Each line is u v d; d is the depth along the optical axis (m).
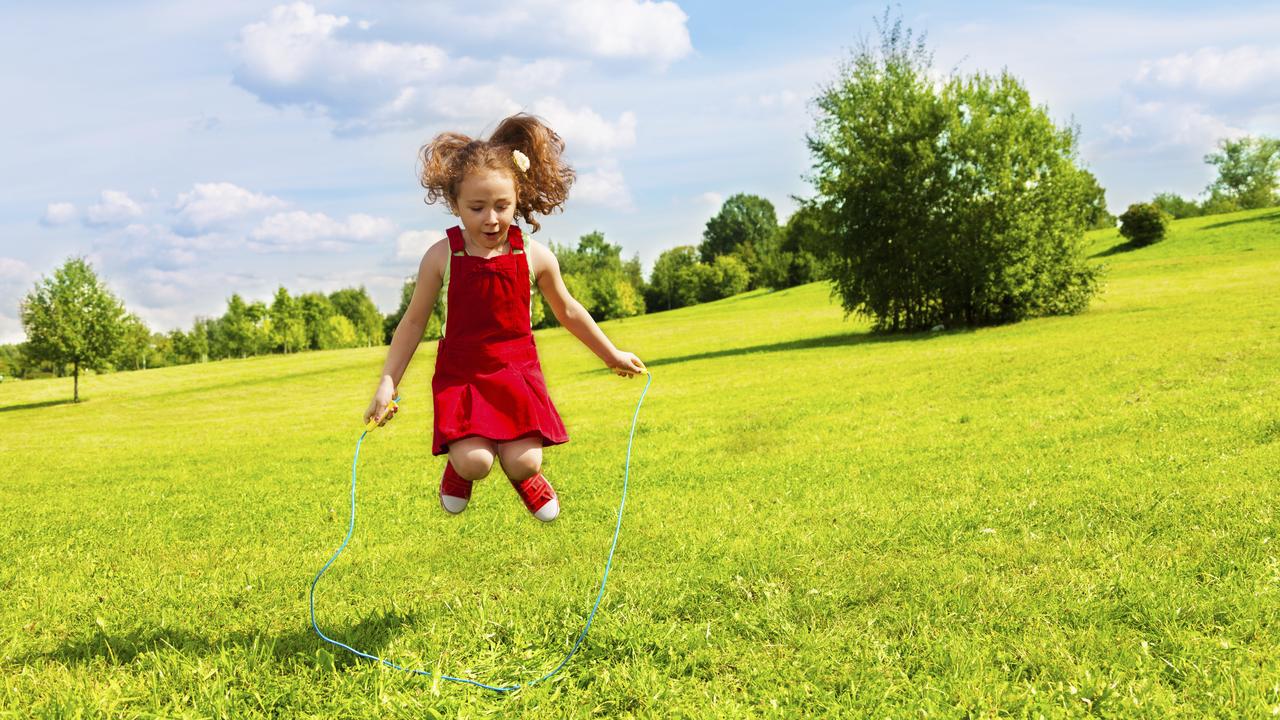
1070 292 30.28
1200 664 3.47
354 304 109.69
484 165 3.56
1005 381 15.55
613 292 95.00
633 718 3.42
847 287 33.38
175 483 12.26
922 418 12.40
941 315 32.31
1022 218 29.09
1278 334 17.00
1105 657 3.62
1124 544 5.15
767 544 5.85
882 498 7.21
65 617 5.04
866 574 4.96
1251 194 113.31
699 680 3.76
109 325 41.53
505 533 7.08
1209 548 4.89
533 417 3.66
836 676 3.65
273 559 6.66
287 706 3.54
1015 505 6.43
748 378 22.81
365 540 7.19
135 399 42.50
